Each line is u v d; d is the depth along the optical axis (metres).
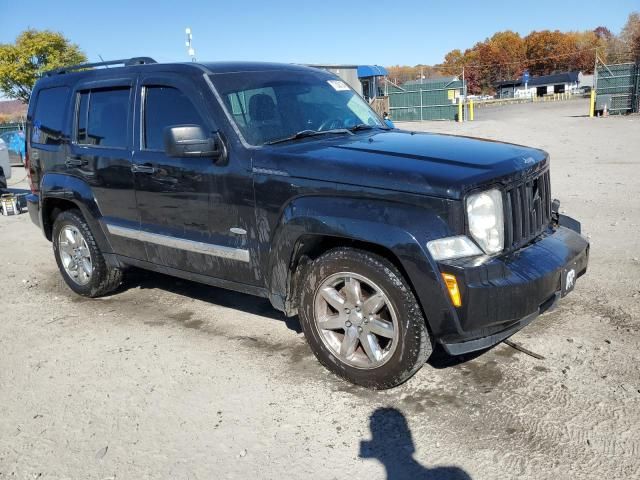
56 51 38.88
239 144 3.99
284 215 3.73
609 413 3.24
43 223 5.92
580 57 119.00
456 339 3.28
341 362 3.72
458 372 3.79
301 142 4.11
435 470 2.88
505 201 3.40
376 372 3.56
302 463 3.00
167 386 3.87
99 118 5.06
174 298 5.58
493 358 3.94
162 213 4.55
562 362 3.82
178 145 3.86
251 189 3.90
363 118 4.94
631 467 2.80
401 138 4.22
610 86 31.03
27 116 5.96
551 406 3.34
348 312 3.64
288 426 3.33
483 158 3.55
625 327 4.28
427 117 40.16
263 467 2.99
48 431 3.42
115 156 4.82
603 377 3.61
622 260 5.76
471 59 124.38
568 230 4.06
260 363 4.11
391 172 3.33
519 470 2.83
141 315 5.19
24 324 5.12
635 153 14.05
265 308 5.19
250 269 4.08
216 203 4.13
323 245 3.83
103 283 5.50
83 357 4.38
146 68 4.73
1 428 3.48
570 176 11.02
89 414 3.58
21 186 14.45
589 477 2.76
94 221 5.20
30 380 4.06
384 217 3.30
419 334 3.36
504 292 3.17
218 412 3.51
